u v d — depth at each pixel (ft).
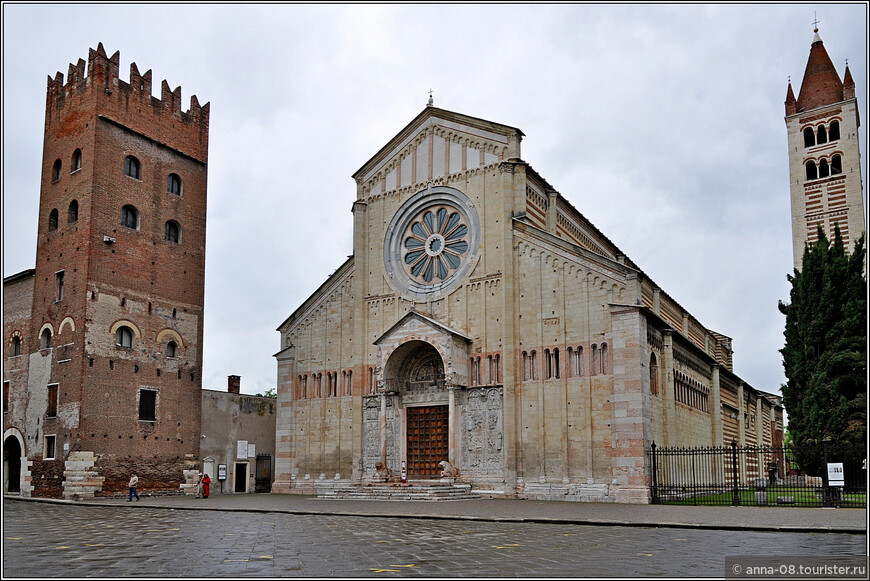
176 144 206.90
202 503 150.92
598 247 223.71
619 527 96.43
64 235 187.73
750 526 91.61
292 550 69.62
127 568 57.82
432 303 177.27
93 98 187.62
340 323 191.62
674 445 163.84
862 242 168.25
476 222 174.70
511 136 173.47
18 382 195.11
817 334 166.50
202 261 208.85
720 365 210.18
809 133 264.31
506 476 156.87
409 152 189.26
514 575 53.88
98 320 179.42
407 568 57.57
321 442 187.62
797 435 165.99
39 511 133.39
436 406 172.24
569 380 155.63
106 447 176.04
